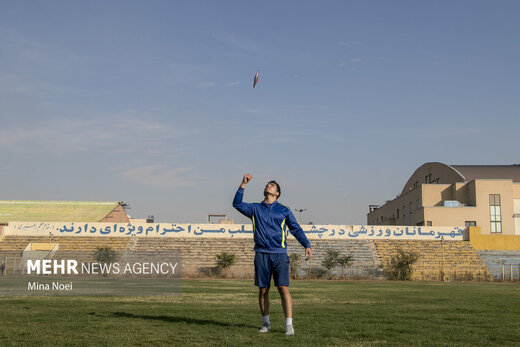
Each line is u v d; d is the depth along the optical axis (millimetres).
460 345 7410
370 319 10906
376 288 28375
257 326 9180
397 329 9156
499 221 65875
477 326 9867
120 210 71125
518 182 68500
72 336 7633
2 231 58219
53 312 11281
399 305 15477
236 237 60438
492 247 60188
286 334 8039
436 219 65812
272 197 8500
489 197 66312
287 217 8391
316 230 60875
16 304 13305
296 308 13953
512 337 8312
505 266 55781
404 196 78188
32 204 69625
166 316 10664
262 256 8211
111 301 14742
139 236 59750
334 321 10414
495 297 20438
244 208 8352
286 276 8195
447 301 17609
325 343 7344
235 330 8484
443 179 77875
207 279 42000
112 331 8188
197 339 7441
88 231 59500
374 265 53969
